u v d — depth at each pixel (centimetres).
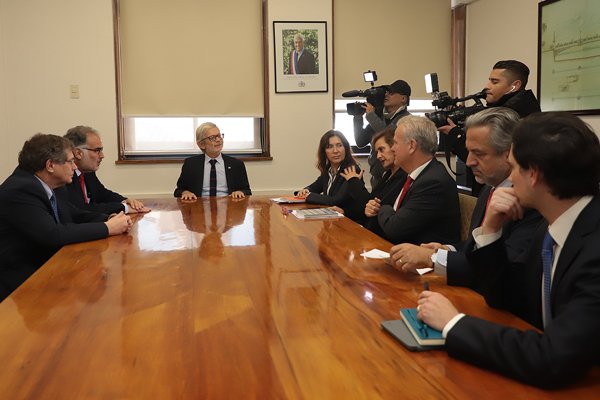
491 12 499
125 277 174
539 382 97
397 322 127
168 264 190
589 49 379
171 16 494
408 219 240
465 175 454
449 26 542
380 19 529
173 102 502
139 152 506
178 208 329
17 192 229
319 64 515
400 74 538
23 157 248
